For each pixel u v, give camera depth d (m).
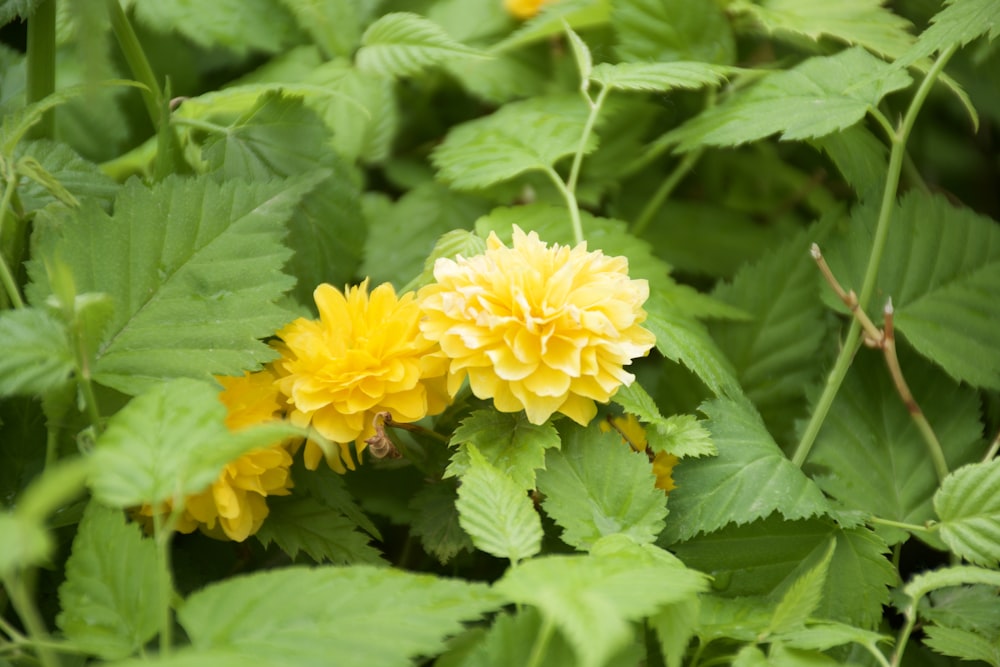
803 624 0.53
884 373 0.59
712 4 0.62
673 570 0.50
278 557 0.57
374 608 0.49
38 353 0.52
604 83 0.59
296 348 0.54
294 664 0.49
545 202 0.61
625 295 0.54
